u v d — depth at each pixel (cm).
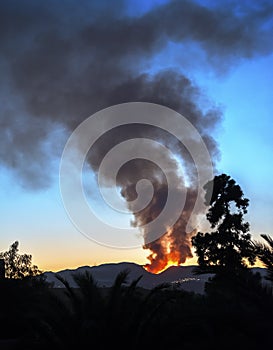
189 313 1393
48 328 1434
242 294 1348
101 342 1421
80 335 1423
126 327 1434
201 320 1340
